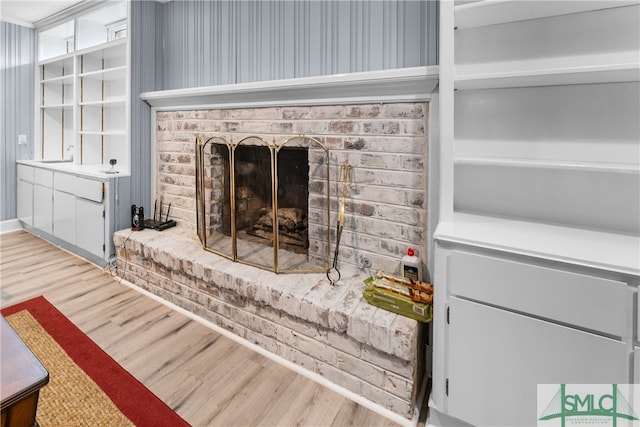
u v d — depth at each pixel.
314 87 1.98
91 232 2.98
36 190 3.64
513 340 1.21
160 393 1.60
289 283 1.91
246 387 1.66
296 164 2.25
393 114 1.84
